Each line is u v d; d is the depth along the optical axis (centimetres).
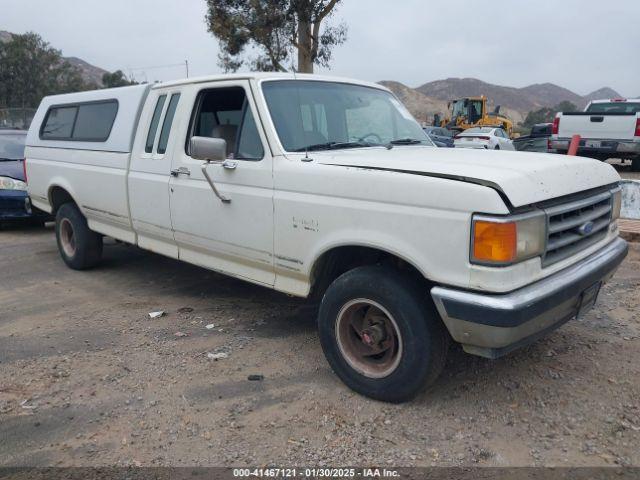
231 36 1933
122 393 375
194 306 545
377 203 334
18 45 5059
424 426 329
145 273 664
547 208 317
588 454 301
